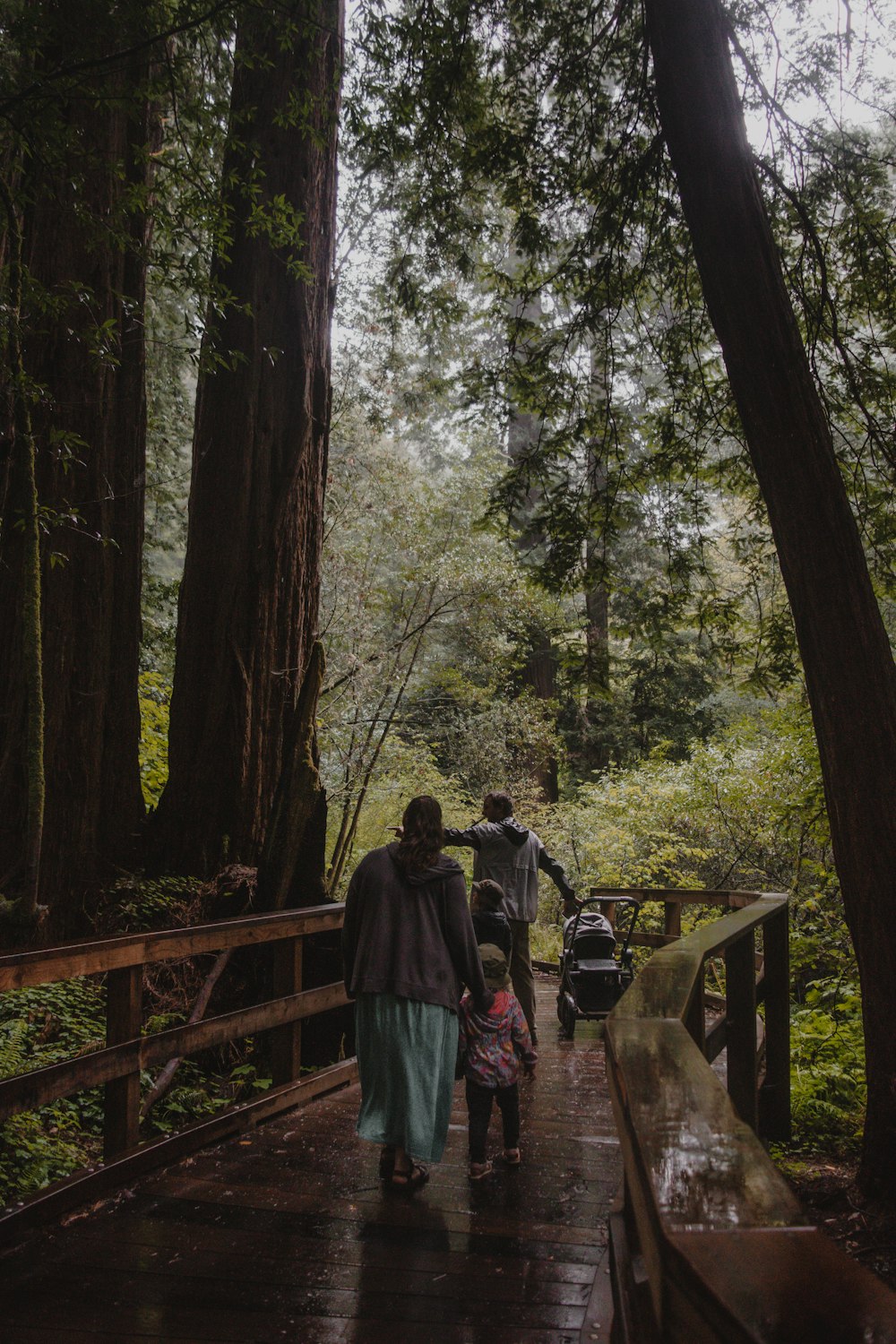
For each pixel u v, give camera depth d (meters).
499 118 9.14
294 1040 5.58
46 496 7.78
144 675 11.62
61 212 7.90
